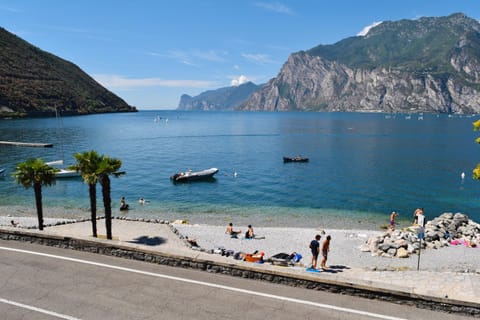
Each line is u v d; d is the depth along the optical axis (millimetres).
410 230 30156
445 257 24109
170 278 12711
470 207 45875
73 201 45812
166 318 10102
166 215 40531
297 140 131500
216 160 83625
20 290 11633
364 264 23188
